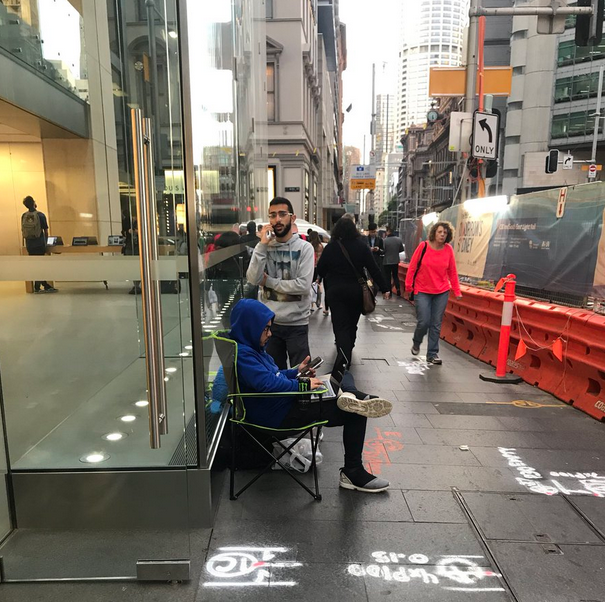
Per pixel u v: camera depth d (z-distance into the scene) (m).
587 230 5.02
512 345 6.20
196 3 2.72
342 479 3.32
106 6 3.08
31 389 3.06
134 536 2.76
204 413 2.78
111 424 3.21
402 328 9.47
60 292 3.27
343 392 3.21
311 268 4.21
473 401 5.13
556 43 51.81
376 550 2.66
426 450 3.93
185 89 2.58
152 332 2.31
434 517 2.98
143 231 2.25
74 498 2.81
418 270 6.61
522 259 6.41
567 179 52.16
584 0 7.64
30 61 2.99
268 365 3.24
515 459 3.78
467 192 11.54
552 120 53.56
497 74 10.95
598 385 4.77
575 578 2.46
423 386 5.66
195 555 2.63
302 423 3.15
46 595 2.38
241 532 2.82
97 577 2.47
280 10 24.16
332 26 49.66
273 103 24.89
